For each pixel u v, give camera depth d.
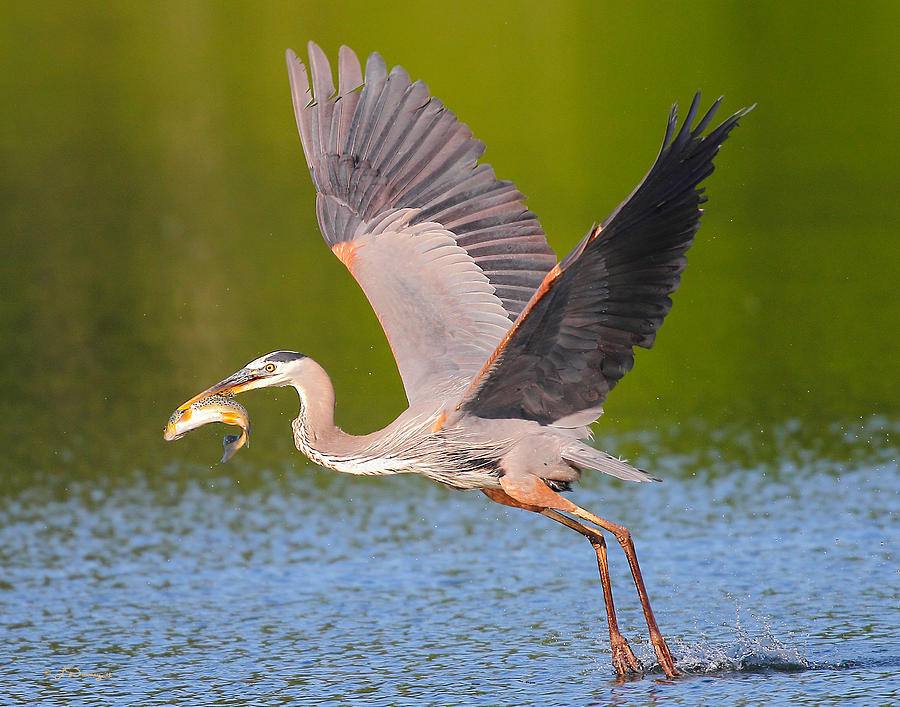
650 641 9.04
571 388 8.39
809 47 30.36
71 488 14.13
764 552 11.41
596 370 8.22
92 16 33.78
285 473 14.77
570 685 8.55
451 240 9.42
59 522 13.09
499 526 12.79
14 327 19.25
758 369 17.31
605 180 23.95
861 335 18.28
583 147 25.53
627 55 29.92
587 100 27.38
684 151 7.27
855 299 19.56
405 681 8.73
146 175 26.11
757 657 8.95
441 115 9.61
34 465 14.79
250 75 29.89
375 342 18.39
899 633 9.34
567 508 8.65
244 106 29.00
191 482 14.39
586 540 12.19
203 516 13.27
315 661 9.24
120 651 9.59
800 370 17.17
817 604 10.06
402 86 9.69
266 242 23.06
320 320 19.25
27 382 17.16
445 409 8.56
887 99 28.30
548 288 7.39
